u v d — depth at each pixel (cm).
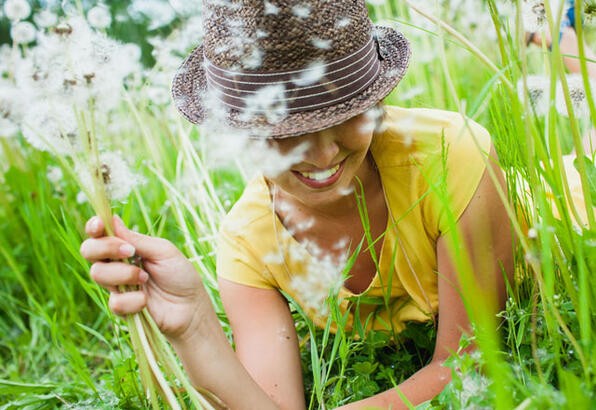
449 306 141
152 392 113
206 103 129
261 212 152
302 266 151
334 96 117
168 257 118
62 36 103
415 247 145
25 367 235
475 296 96
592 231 108
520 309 130
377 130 135
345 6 118
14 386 163
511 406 94
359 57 120
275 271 153
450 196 136
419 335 156
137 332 113
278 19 113
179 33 200
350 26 118
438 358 141
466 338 116
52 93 103
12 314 240
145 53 304
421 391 135
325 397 152
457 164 136
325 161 121
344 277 136
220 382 125
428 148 138
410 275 149
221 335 127
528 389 103
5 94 102
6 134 103
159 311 120
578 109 119
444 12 210
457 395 108
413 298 151
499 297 139
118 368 156
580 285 99
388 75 126
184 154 222
